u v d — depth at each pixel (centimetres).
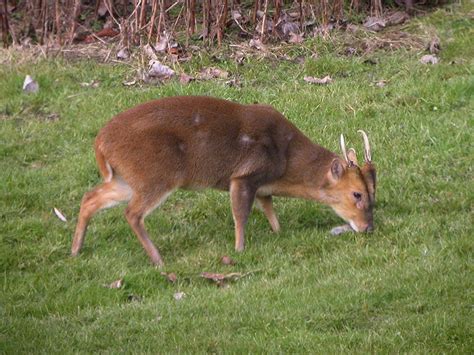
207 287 1136
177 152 1188
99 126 1488
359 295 1052
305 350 958
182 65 1642
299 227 1294
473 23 1734
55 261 1214
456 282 1064
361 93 1541
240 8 1789
